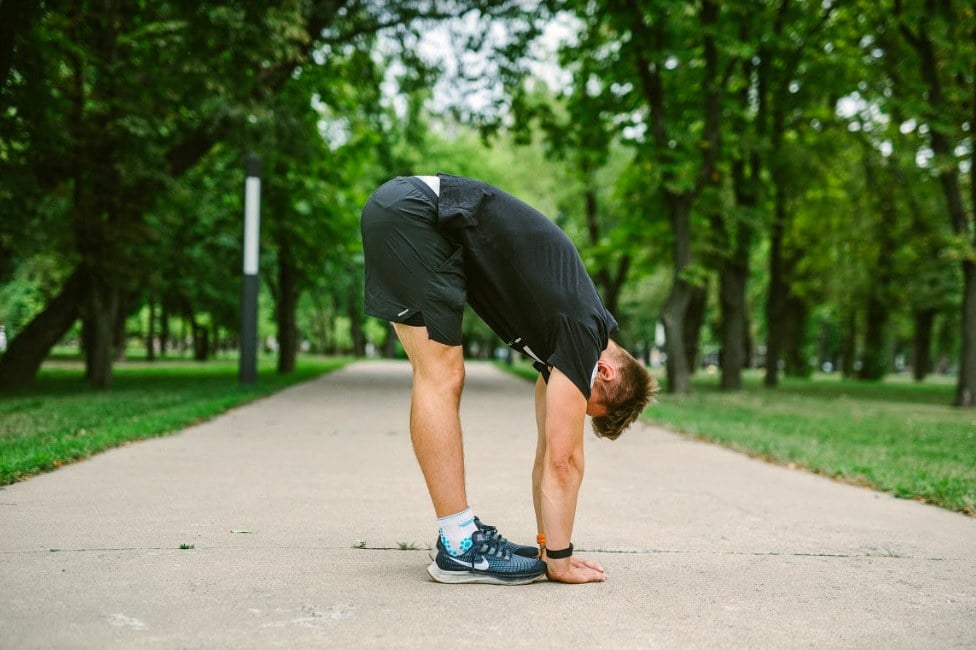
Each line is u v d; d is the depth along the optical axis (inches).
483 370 1118.4
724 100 634.2
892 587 109.3
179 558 113.5
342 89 664.4
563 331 101.7
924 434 341.4
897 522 160.7
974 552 133.7
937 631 90.3
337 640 81.4
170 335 2050.9
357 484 188.7
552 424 102.9
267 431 300.0
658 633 87.1
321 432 301.9
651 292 1283.2
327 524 141.9
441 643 81.5
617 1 570.6
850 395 703.1
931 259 964.6
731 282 728.3
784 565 121.3
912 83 582.9
